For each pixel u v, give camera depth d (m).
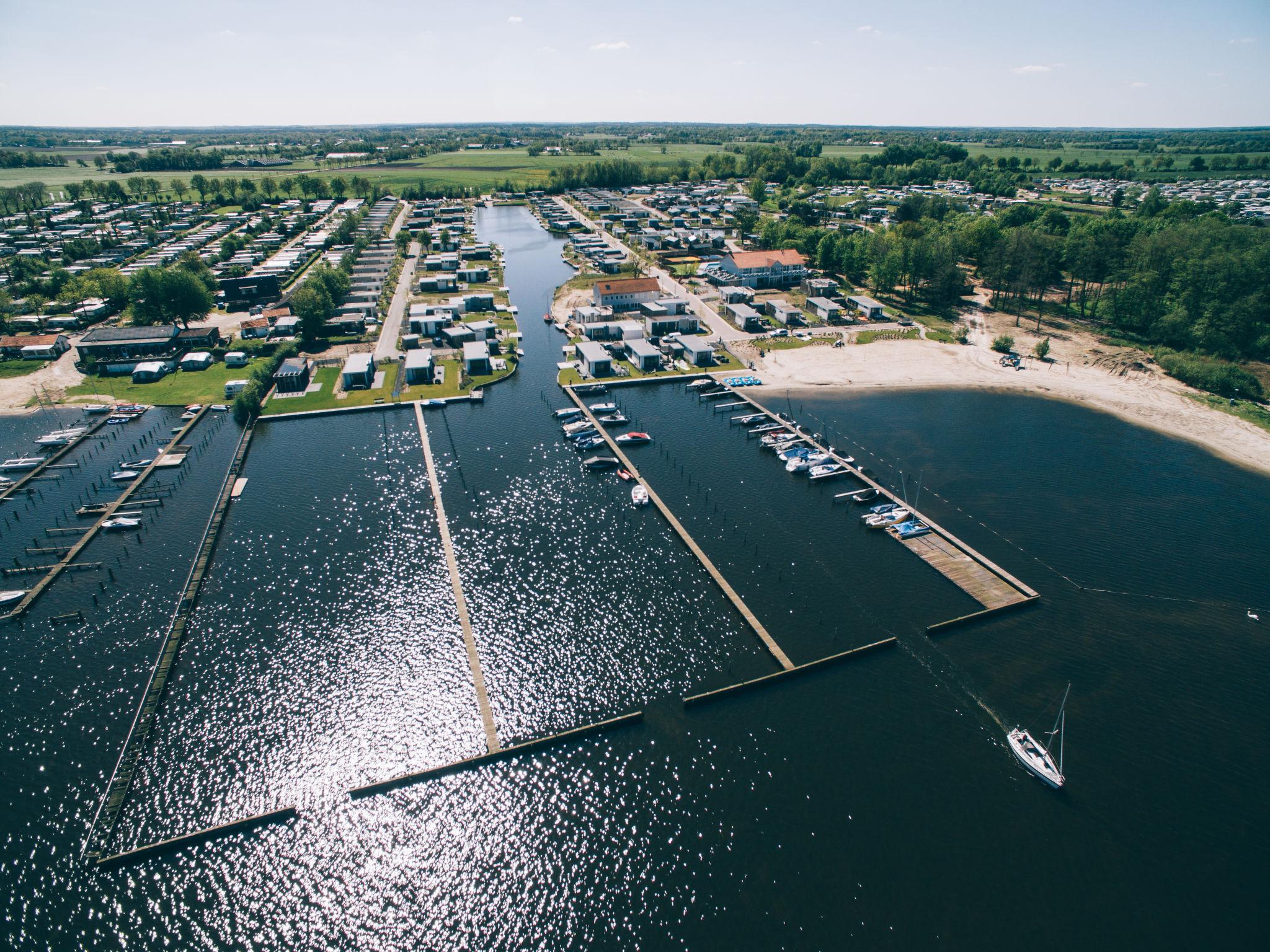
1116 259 195.00
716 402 153.12
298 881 59.66
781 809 64.88
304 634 86.56
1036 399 154.38
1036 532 106.25
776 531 107.00
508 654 83.69
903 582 95.62
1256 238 187.38
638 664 81.94
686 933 55.25
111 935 55.44
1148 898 57.44
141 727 73.06
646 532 107.56
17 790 66.50
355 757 70.69
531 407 149.88
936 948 53.91
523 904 57.84
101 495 116.00
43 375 161.50
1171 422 143.00
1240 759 69.44
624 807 65.56
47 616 89.19
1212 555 100.62
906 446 133.12
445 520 110.06
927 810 64.75
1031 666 81.19
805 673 80.19
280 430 139.38
